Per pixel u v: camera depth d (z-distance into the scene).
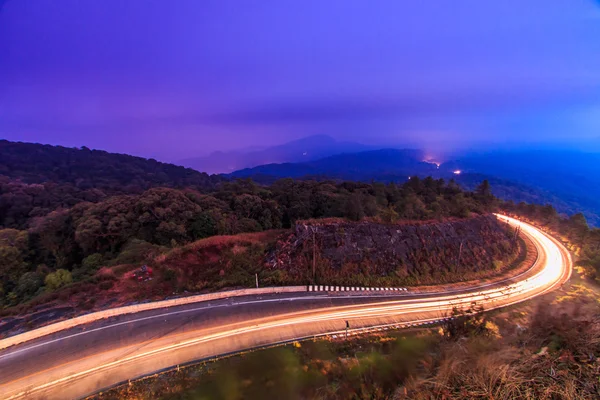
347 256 31.02
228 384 15.08
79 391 14.70
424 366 14.53
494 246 39.12
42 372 15.81
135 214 36.69
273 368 16.36
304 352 18.05
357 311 23.91
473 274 33.31
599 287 32.47
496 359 10.31
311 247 30.98
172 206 38.22
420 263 32.59
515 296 29.28
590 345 10.22
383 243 33.09
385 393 14.11
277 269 28.84
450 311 24.92
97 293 23.33
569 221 54.78
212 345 18.30
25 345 17.84
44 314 20.64
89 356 17.02
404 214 39.94
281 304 23.94
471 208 47.72
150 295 23.62
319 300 25.08
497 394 9.05
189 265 27.86
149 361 16.72
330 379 15.80
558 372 9.16
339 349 18.75
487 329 19.39
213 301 23.69
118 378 15.50
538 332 12.42
